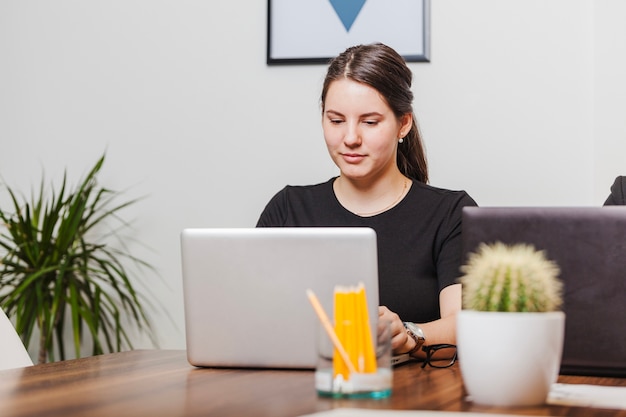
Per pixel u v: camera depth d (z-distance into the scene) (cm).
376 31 293
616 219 123
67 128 320
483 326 103
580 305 125
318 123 298
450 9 288
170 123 310
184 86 309
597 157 275
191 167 307
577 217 125
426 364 150
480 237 127
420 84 290
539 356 102
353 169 194
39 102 322
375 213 202
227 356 140
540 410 102
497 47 285
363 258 132
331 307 134
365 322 110
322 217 205
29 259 292
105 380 129
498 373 102
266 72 302
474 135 286
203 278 140
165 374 136
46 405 105
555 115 281
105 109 316
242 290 139
